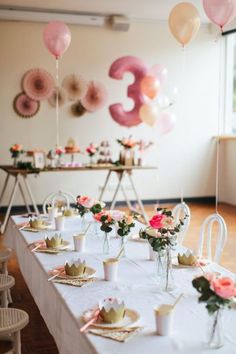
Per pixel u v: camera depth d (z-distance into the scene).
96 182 7.61
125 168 6.14
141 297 2.04
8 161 7.13
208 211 7.38
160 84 6.65
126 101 7.55
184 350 1.55
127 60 6.59
